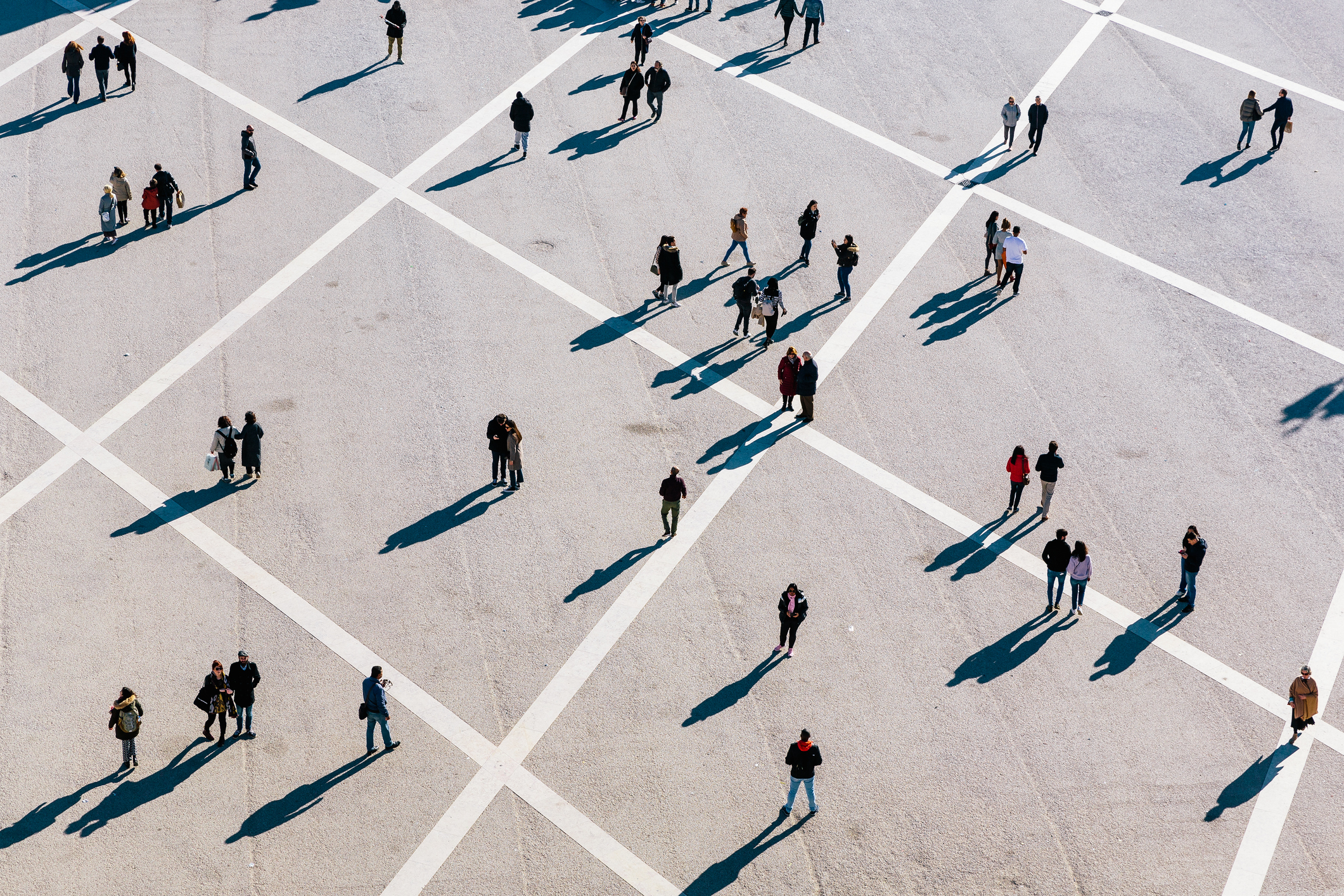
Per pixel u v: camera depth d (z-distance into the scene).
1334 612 18.36
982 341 22.69
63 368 21.28
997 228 23.31
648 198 25.53
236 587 18.17
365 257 23.81
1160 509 19.88
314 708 16.75
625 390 21.58
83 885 14.76
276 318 22.48
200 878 14.91
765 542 19.16
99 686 16.84
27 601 17.78
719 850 15.42
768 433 20.92
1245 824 15.80
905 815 15.84
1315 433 21.20
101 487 19.44
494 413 21.03
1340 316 23.48
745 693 17.14
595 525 19.34
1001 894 15.11
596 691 17.11
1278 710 17.12
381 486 19.77
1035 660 17.67
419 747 16.36
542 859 15.24
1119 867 15.38
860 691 17.23
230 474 19.58
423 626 17.81
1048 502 19.34
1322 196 26.12
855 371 22.06
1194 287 24.00
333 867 15.08
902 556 19.05
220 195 25.00
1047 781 16.27
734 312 23.22
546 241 24.41
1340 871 15.30
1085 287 23.92
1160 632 18.08
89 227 24.09
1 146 25.69
